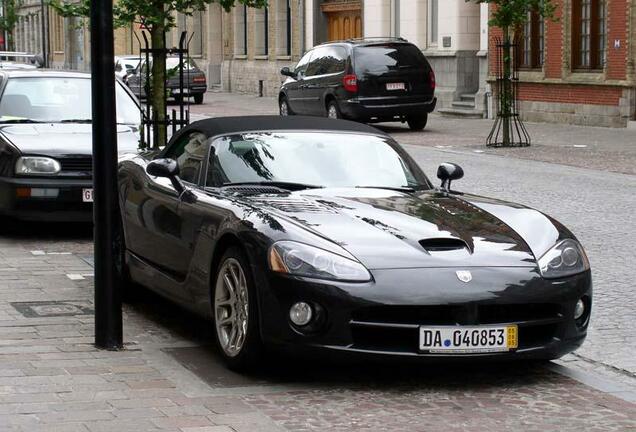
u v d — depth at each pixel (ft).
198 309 27.22
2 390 23.38
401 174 29.96
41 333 28.86
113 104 26.96
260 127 30.58
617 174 66.39
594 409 23.02
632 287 35.65
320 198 27.45
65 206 44.16
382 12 132.57
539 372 26.00
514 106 86.74
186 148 31.27
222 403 22.81
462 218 26.55
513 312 24.23
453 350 23.67
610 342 29.04
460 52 119.03
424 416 22.33
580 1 101.04
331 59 101.09
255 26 170.40
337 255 23.97
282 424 21.49
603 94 98.37
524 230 26.20
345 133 30.94
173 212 28.78
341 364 26.18
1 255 41.27
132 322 30.81
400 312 23.62
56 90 49.49
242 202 26.63
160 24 47.47
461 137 94.02
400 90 98.32
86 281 36.17
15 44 292.61
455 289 23.62
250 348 24.49
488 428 21.58
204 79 148.36
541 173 67.41
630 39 94.79
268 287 23.91
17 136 45.03
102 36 26.84
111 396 23.09
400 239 24.89
